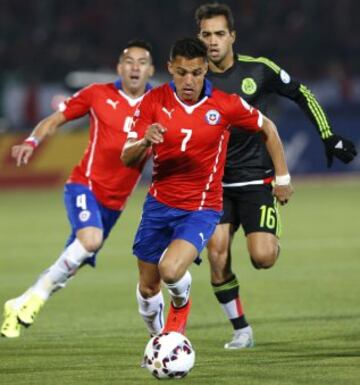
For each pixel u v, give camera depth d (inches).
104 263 1974.7
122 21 4990.2
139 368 957.8
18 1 5012.3
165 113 950.4
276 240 1114.7
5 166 3946.9
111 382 885.8
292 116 4210.1
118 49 4926.2
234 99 965.2
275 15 5108.3
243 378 895.7
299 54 4963.1
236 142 1115.9
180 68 911.0
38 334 1197.1
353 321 1257.4
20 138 3983.8
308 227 2541.8
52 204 3280.0
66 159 4042.8
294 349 1058.1
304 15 5123.0
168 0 5044.3
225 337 1165.1
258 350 1059.3
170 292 934.4
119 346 1101.1
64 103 1228.5
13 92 4175.7
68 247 1144.2
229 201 1131.3
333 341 1105.4
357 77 4864.7
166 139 952.3
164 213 981.8
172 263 915.4
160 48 4827.8
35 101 4192.9
